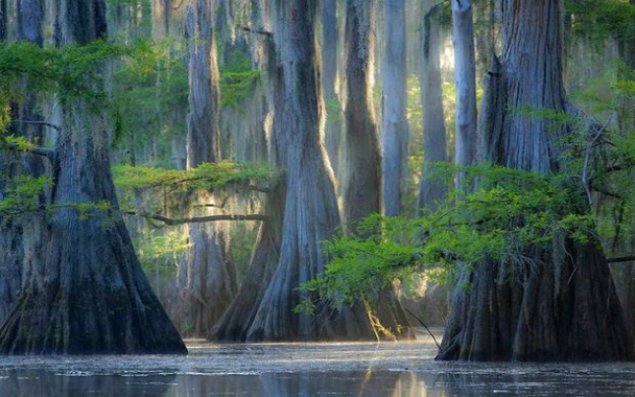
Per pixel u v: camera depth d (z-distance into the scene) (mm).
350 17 65062
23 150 47250
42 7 54594
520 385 30469
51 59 41219
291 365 39344
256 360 42625
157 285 77125
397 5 76000
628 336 39438
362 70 64375
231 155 74625
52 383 32312
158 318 47500
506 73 40375
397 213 75375
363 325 59375
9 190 47281
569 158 38312
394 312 60531
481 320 39219
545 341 38656
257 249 65500
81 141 46781
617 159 38375
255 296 64125
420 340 60969
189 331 70625
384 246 38406
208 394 28500
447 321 40812
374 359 42469
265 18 63406
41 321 46312
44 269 46812
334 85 81312
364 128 64438
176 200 67688
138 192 67250
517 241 37469
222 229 70688
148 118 82500
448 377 33219
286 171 66062
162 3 68188
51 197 48031
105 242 47156
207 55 70688
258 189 66375
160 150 86250
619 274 43344
